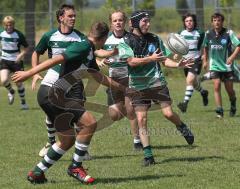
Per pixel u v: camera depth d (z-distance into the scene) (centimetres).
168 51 2678
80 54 2200
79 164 2323
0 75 5356
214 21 4103
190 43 4478
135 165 2680
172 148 3075
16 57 5022
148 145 2675
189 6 7912
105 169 2605
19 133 3681
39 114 4603
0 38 4997
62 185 2303
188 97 4447
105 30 2484
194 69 4462
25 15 8100
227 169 2553
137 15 2647
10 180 2430
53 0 8219
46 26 8319
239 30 7344
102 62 2964
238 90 5994
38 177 2323
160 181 2348
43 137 3522
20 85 4928
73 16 2430
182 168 2586
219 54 4109
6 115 4572
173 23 8831
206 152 2948
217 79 4125
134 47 2645
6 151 3094
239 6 7550
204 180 2359
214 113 4403
